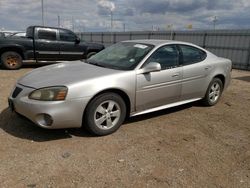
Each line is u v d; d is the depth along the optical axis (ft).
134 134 13.65
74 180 9.48
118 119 13.61
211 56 18.67
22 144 11.99
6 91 21.66
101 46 41.24
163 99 15.47
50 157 10.96
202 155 11.80
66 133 13.30
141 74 14.01
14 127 13.79
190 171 10.43
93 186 9.19
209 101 18.80
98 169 10.24
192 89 17.02
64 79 12.50
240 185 9.70
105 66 14.69
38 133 13.17
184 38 60.54
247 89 26.55
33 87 12.24
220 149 12.49
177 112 17.56
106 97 12.91
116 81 13.11
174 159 11.30
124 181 9.55
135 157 11.30
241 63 49.34
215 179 9.98
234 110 18.67
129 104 14.01
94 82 12.51
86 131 13.61
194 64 16.94
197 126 15.24
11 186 9.00
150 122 15.48
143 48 15.31
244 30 48.24
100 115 13.00
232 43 50.67
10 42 34.04
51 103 11.68
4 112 15.99
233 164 11.17
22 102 12.17
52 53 36.91
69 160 10.80
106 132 13.25
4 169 9.96
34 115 11.86
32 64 40.86
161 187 9.31
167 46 15.79
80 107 12.20
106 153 11.51
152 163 10.88
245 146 12.94
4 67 34.83
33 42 35.42
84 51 39.50
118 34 78.64
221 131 14.70
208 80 18.02
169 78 15.35
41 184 9.17
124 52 15.72
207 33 55.21
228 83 20.12
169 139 13.28
